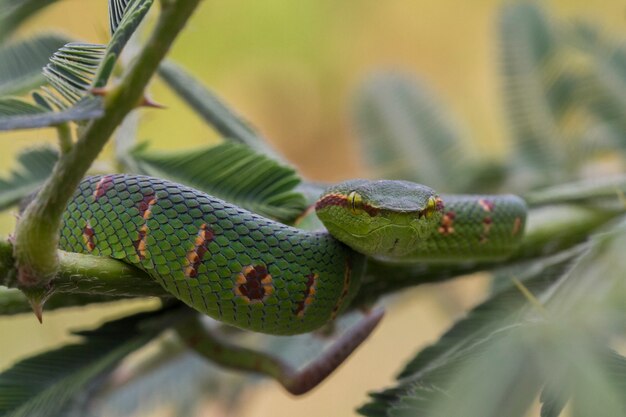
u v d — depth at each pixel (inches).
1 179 15.6
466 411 13.0
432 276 16.3
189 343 15.9
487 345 13.3
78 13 19.0
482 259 16.4
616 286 13.6
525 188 18.1
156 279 14.7
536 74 18.3
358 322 15.7
